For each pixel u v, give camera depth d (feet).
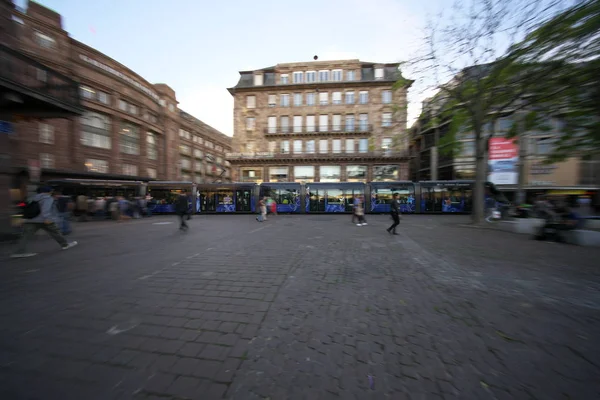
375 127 97.45
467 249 22.00
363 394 5.73
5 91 22.91
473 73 35.12
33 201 19.97
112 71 89.35
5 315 9.55
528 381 6.17
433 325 8.95
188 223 45.34
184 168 151.33
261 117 102.89
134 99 97.60
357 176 98.22
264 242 25.36
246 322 9.13
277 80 103.19
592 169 67.41
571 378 6.27
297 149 101.40
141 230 35.17
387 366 6.72
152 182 66.03
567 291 12.17
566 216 25.71
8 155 25.81
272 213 66.64
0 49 22.79
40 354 7.13
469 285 13.01
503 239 27.32
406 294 11.82
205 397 5.59
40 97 24.38
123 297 11.36
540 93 26.03
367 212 65.26
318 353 7.29
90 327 8.70
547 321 9.25
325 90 100.48
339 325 8.95
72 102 28.12
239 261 17.78
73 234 31.22
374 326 8.87
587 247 22.81
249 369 6.56
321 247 22.77
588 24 19.08
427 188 63.87
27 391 5.71
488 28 30.40
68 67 74.84
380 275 14.67
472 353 7.31
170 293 11.86
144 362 6.82
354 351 7.38
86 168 81.10
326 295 11.69
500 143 61.52
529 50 24.84
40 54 67.92
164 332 8.41
